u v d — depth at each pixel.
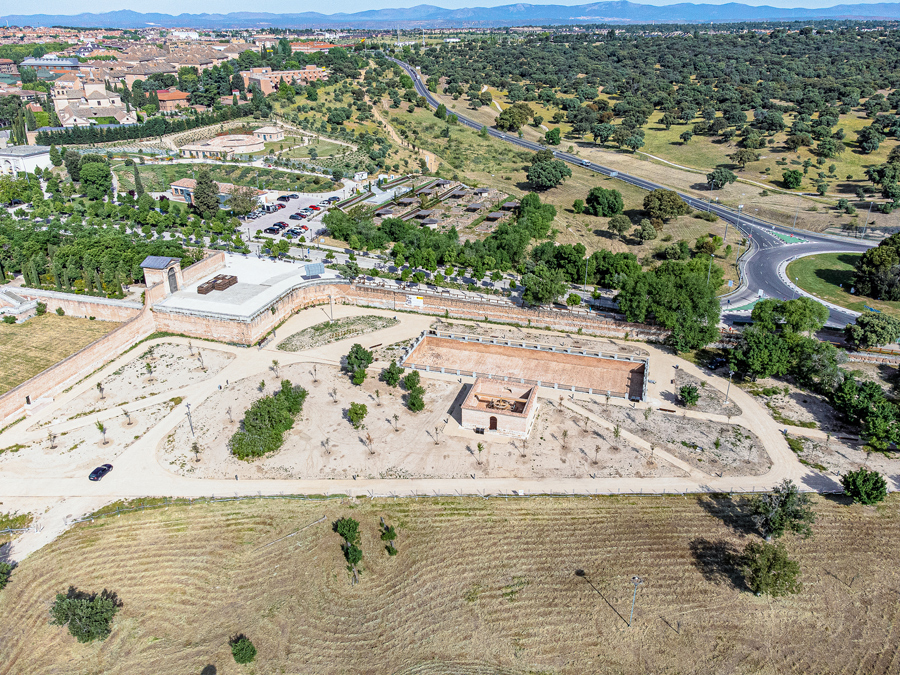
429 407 117.81
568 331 150.38
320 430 111.25
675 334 137.12
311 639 75.94
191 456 104.94
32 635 76.94
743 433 111.31
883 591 80.81
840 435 111.00
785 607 78.69
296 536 89.50
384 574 83.94
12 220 198.75
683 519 91.56
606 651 73.88
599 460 103.94
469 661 73.12
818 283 179.38
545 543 87.88
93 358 129.75
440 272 179.88
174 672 72.44
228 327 140.62
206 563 85.75
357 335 146.25
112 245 169.38
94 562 86.06
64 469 102.31
